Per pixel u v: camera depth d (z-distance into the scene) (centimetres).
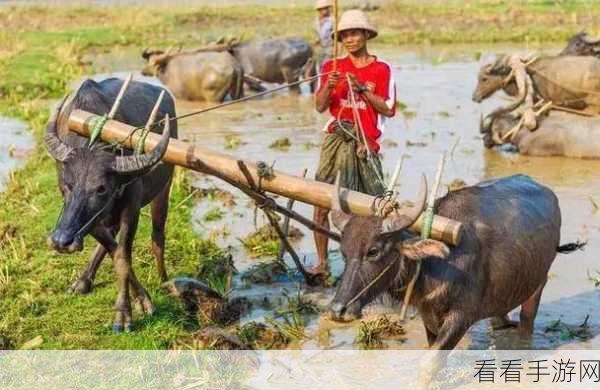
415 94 2183
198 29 3738
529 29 3447
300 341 841
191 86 2177
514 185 792
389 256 673
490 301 738
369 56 913
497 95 2158
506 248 734
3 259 1021
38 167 1473
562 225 1148
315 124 1883
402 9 4172
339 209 714
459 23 3750
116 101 843
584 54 1839
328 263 1001
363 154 917
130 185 823
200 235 1131
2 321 856
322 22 2139
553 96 1683
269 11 4241
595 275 982
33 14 4175
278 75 2325
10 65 2592
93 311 884
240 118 1969
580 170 1459
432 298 700
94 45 3247
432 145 1638
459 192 748
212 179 1424
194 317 880
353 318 667
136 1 4966
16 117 1966
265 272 996
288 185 792
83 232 760
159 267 969
